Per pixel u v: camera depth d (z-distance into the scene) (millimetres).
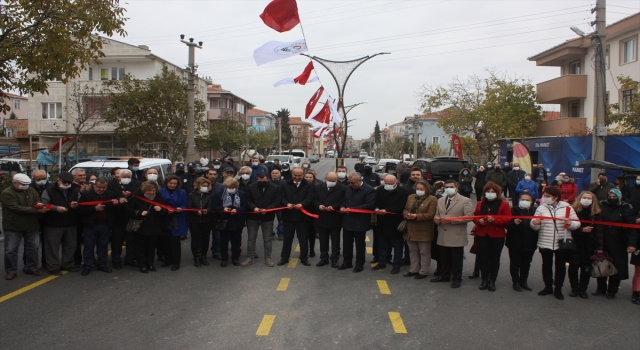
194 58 19562
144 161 12734
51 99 35812
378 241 8719
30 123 35906
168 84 26484
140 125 26828
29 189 7801
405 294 7000
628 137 16281
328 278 7918
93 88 31312
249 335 5297
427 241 7840
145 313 6062
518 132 29891
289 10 12812
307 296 6832
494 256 7266
